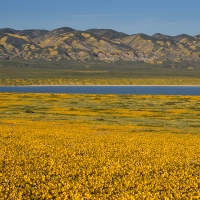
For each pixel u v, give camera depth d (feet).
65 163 85.76
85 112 251.60
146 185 69.62
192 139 140.36
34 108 271.90
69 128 167.94
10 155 89.51
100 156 94.27
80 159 89.76
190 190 67.62
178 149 110.83
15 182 67.92
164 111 264.31
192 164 90.48
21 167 79.51
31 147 106.22
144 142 126.11
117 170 79.51
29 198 61.57
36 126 172.55
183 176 76.28
